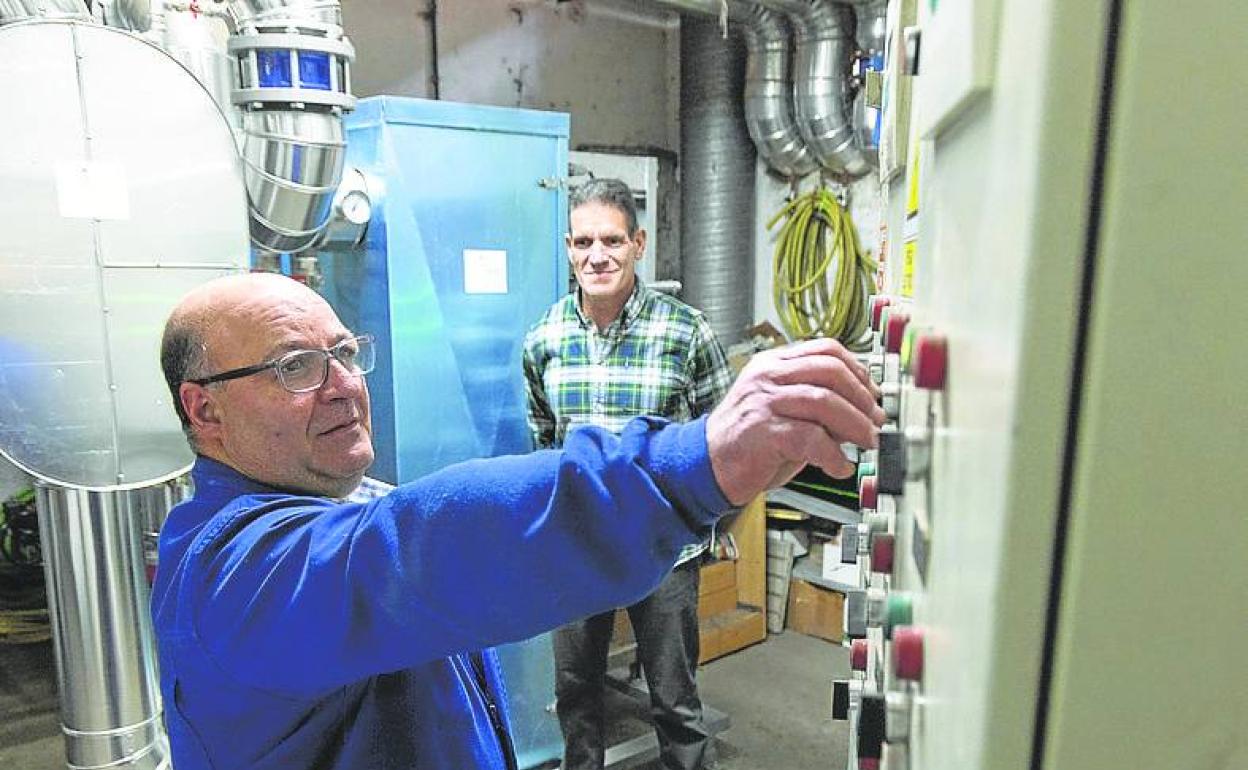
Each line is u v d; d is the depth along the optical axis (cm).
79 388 155
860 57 297
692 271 350
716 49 331
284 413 90
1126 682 31
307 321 94
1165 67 28
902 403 56
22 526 295
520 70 332
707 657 299
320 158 173
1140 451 29
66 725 178
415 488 64
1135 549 30
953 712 36
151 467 163
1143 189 28
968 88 34
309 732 81
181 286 162
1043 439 29
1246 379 29
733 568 315
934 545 41
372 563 63
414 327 204
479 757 96
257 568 71
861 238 330
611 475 58
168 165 159
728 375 216
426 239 203
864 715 56
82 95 150
